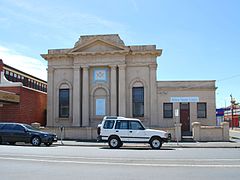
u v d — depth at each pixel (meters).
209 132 29.41
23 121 34.22
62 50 35.84
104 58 34.94
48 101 35.94
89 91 35.28
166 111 34.28
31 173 10.69
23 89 34.53
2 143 24.72
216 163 13.27
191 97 34.00
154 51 34.22
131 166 12.30
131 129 22.17
